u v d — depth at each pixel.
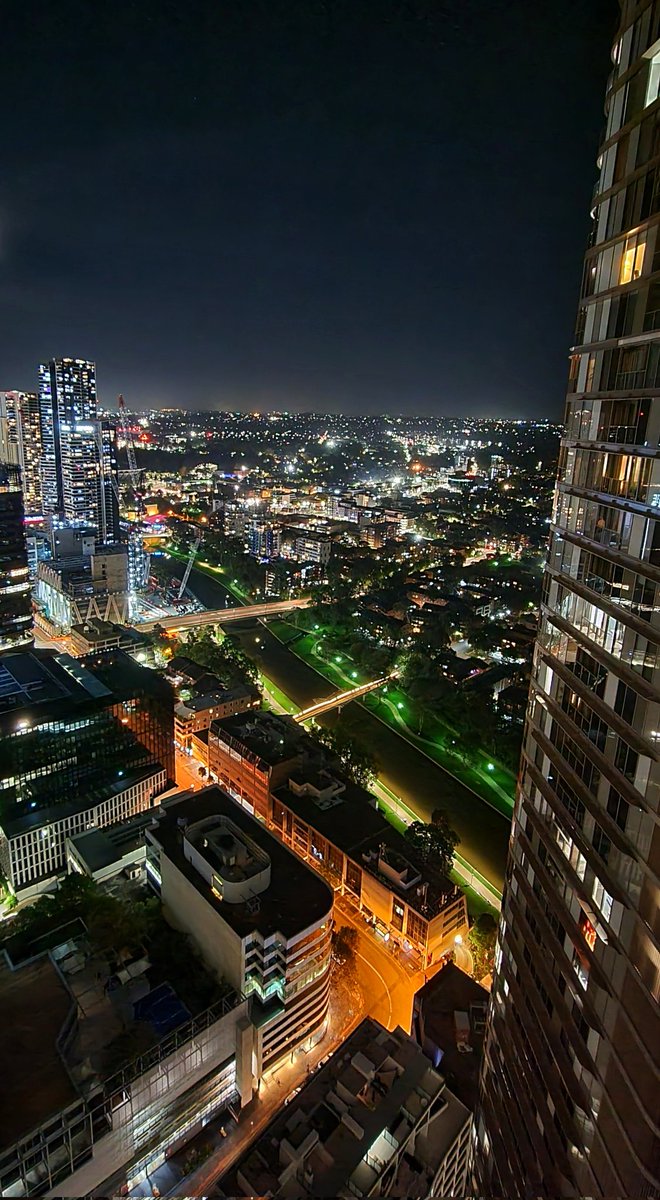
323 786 147.62
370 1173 66.00
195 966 95.25
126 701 146.00
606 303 40.22
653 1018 34.41
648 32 35.22
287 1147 67.88
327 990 102.75
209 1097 89.06
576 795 42.44
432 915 114.75
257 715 177.75
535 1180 46.44
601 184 40.78
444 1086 75.19
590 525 42.19
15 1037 77.38
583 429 43.47
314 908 95.62
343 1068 76.62
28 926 102.31
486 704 196.50
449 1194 72.56
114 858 129.62
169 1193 82.31
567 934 43.00
